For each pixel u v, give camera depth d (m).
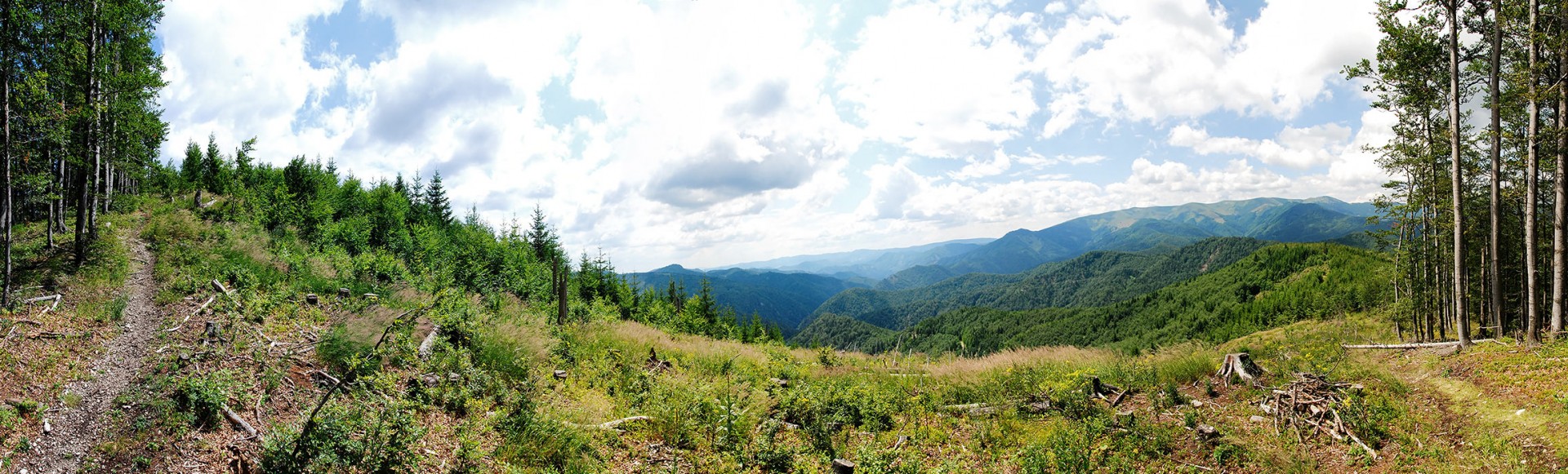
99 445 7.27
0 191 14.95
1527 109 18.70
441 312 14.71
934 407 13.79
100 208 24.81
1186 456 10.08
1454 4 17.22
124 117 18.72
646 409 11.66
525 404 10.01
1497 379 11.66
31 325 10.83
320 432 6.68
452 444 8.75
